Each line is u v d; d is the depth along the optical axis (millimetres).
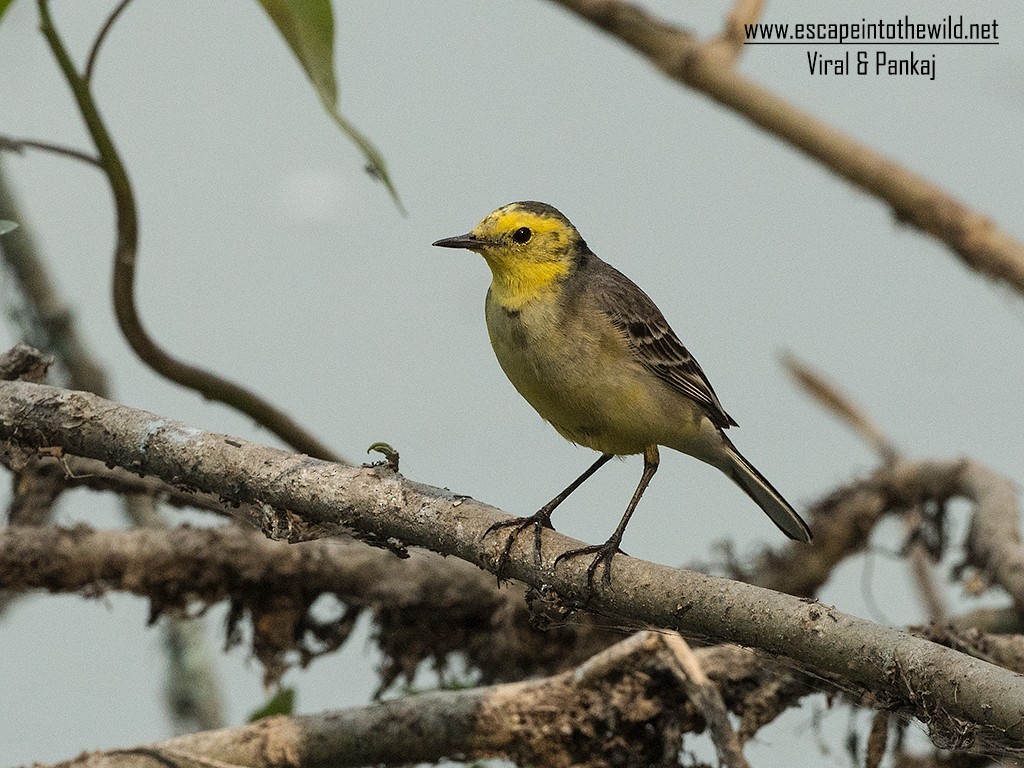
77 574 11586
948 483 14148
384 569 12266
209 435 9023
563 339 10773
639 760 10328
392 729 10109
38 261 14430
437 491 8906
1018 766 7938
